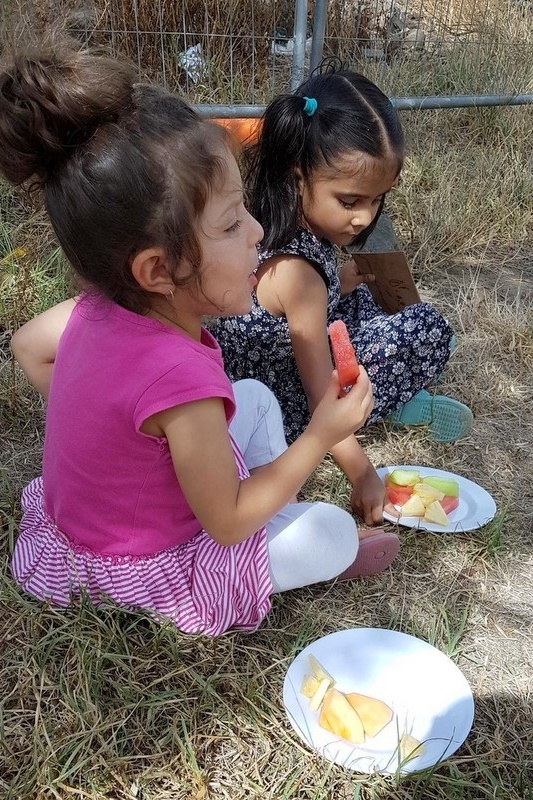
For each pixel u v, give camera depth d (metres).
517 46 4.30
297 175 1.83
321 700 1.46
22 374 2.34
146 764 1.37
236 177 1.32
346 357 1.47
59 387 1.48
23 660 1.53
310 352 1.91
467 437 2.31
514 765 1.42
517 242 3.48
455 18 4.62
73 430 1.45
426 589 1.78
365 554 1.75
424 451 2.24
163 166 1.22
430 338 2.15
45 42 1.41
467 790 1.36
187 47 3.97
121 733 1.41
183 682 1.50
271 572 1.61
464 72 4.18
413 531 1.92
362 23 4.40
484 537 1.90
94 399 1.39
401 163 1.83
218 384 1.34
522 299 3.06
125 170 1.21
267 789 1.35
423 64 4.24
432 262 3.27
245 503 1.43
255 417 1.80
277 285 1.88
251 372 2.09
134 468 1.43
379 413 2.23
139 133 1.22
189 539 1.60
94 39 3.55
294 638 1.63
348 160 1.75
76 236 1.29
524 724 1.50
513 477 2.17
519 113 4.04
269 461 1.80
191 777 1.35
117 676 1.50
